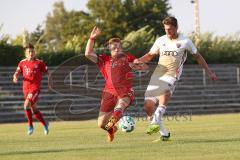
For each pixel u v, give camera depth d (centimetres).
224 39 10831
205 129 4275
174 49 3045
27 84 4275
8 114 7962
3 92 8494
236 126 4662
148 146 2842
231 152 2497
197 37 10825
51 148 2933
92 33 2981
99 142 3241
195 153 2486
